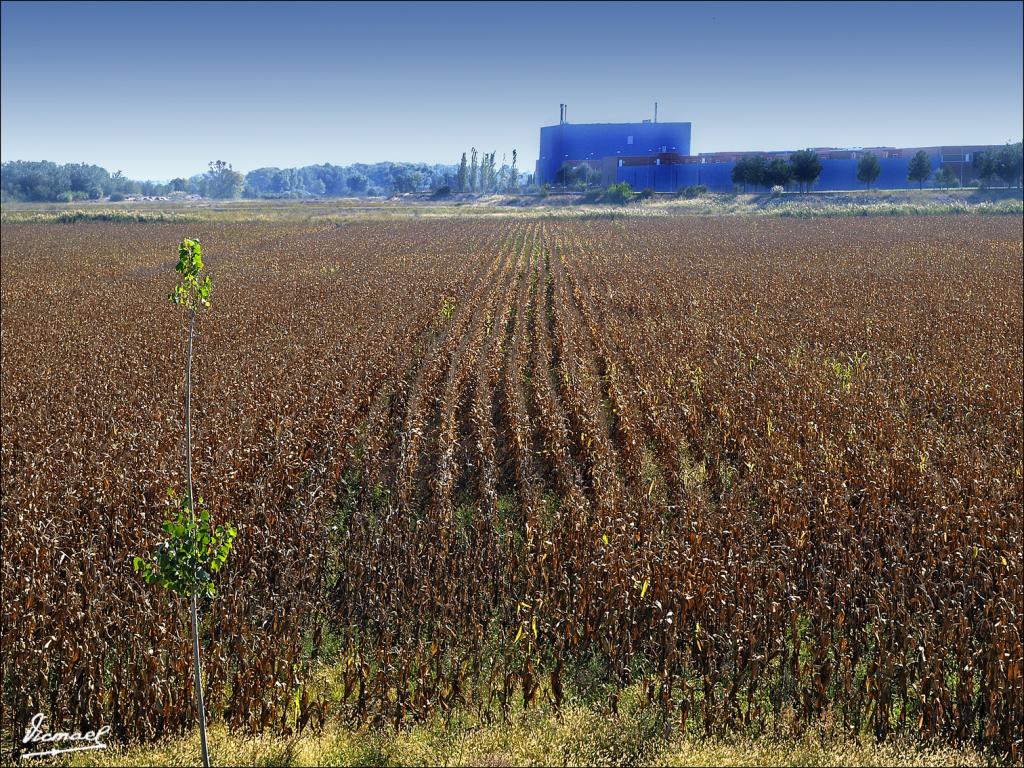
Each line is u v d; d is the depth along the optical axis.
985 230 81.25
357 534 14.57
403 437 18.69
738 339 29.25
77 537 13.62
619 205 130.12
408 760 9.19
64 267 59.84
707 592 11.81
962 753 9.27
